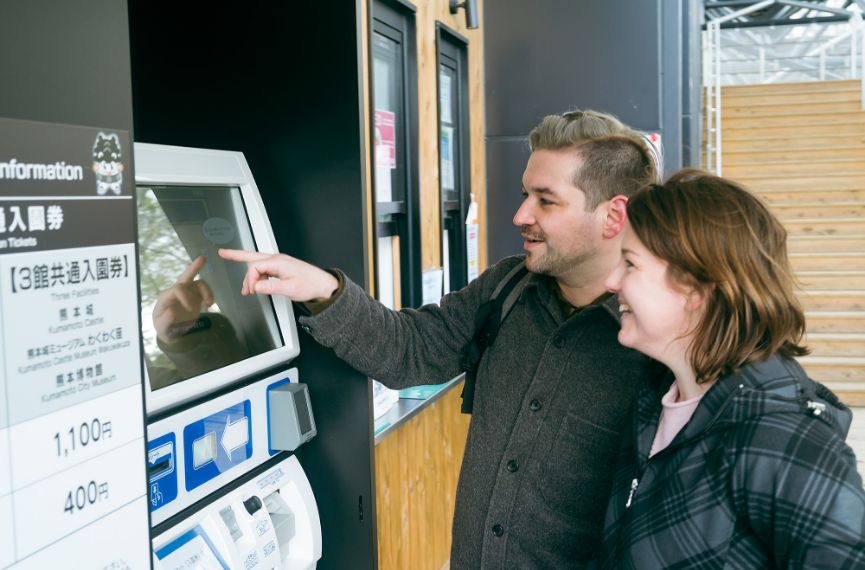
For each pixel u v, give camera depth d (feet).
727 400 3.62
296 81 5.57
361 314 5.27
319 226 5.60
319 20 5.50
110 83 2.85
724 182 3.89
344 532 5.75
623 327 4.11
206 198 5.20
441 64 12.02
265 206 5.68
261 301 5.46
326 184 5.57
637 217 3.90
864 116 31.27
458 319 5.90
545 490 5.13
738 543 3.53
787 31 45.06
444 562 11.41
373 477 5.68
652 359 4.41
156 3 5.80
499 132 14.67
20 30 2.48
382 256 10.23
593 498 5.07
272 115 5.64
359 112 5.49
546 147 5.20
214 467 4.76
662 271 3.82
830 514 3.25
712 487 3.58
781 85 33.45
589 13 14.35
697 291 3.76
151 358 4.43
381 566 9.05
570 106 14.52
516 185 14.64
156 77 5.88
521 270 5.74
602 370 5.10
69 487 2.65
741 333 3.70
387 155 10.14
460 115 12.82
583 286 5.30
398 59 10.43
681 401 4.02
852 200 28.55
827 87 32.78
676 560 3.66
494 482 5.32
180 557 4.35
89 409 2.74
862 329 24.13
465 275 12.84
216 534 4.65
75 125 2.69
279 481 5.33
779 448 3.40
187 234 4.99
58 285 2.62
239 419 5.01
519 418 5.24
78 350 2.70
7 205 2.44
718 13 43.50
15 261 2.47
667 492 3.75
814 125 31.37
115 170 2.88
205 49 5.72
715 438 3.65
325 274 5.20
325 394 5.72
